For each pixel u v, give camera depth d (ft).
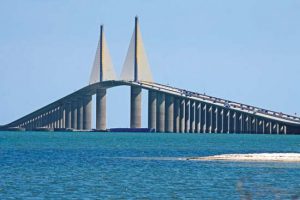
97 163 490.90
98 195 322.55
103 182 368.68
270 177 394.11
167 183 365.81
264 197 310.45
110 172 420.36
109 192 331.77
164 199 312.71
